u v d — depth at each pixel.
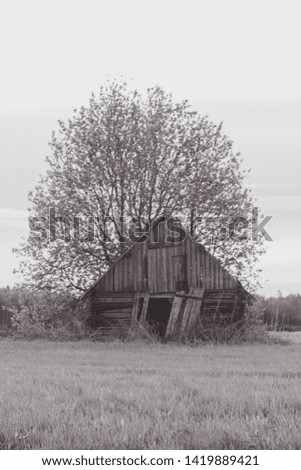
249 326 40.31
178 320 40.72
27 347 34.41
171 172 46.38
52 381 16.38
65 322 42.59
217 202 45.94
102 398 12.77
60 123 46.81
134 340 39.16
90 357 27.53
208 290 41.25
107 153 45.75
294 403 12.24
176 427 9.85
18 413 10.98
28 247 45.62
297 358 27.25
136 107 47.12
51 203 45.53
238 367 22.09
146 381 16.36
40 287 45.09
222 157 47.34
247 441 9.27
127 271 42.38
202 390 14.27
